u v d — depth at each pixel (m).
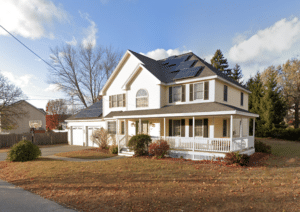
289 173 8.75
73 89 35.50
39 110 40.03
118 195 6.20
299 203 5.32
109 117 18.81
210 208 5.14
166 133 16.83
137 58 18.55
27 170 10.28
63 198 6.09
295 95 35.22
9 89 28.41
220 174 8.73
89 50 36.72
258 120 29.03
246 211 4.94
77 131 24.81
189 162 11.72
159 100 16.38
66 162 12.49
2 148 22.88
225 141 12.32
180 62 18.98
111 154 16.16
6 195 6.48
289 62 36.56
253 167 10.23
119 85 20.16
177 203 5.50
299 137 25.17
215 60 47.88
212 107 12.85
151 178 8.17
